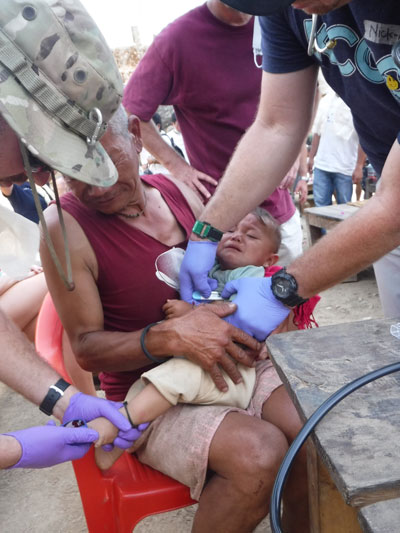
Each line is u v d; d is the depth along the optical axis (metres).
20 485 2.21
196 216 1.68
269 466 1.25
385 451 0.79
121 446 1.33
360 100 1.36
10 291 2.35
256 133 1.61
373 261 1.19
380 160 1.54
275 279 1.32
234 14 2.18
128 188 1.42
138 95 2.40
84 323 1.47
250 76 2.29
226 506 1.28
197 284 1.54
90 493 1.41
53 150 0.98
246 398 1.47
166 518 1.96
